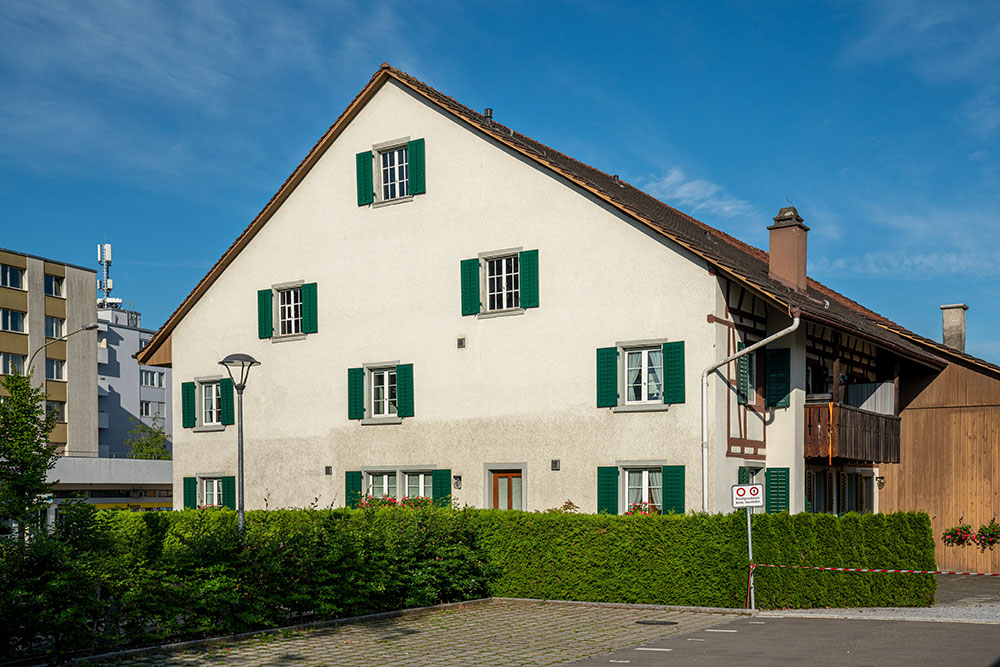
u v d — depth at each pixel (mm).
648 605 16578
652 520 16828
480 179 22281
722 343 19406
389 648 12633
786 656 11812
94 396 62375
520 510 19078
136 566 12656
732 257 22547
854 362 24891
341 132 24594
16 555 11383
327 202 24703
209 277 26453
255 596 13750
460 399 22172
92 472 40000
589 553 17297
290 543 14734
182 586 12797
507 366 21594
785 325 21016
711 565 16328
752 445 20359
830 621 15008
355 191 24250
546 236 21281
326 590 14758
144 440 64062
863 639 13125
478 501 21672
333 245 24500
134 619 12219
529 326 21375
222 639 12992
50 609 11188
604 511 20016
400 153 23875
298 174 24938
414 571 16625
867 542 17922
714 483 18922
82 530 12477
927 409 26594
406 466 22797
